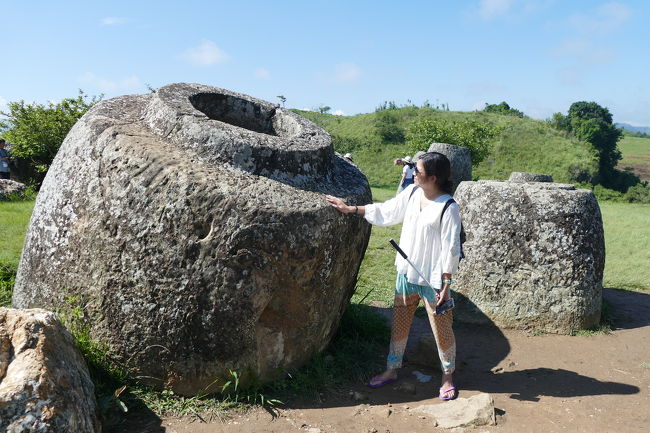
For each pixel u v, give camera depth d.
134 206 2.97
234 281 2.88
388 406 3.15
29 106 12.35
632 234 9.71
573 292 4.68
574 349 4.34
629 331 4.85
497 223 4.86
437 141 22.36
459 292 5.01
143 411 2.85
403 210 3.32
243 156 3.20
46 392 2.21
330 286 3.29
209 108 4.30
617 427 3.03
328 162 3.75
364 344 3.95
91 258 3.04
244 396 3.04
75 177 3.24
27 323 2.44
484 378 3.72
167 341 2.92
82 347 2.94
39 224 3.37
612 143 33.69
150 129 3.50
